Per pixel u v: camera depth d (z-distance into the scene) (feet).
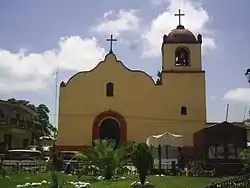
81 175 86.99
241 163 94.99
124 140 139.44
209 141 105.29
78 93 142.82
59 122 141.18
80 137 140.26
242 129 104.83
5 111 181.47
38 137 231.91
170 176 90.58
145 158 58.54
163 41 145.07
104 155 83.05
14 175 85.25
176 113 140.67
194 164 100.32
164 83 142.51
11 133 174.19
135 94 142.61
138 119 141.28
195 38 144.66
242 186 49.60
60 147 139.44
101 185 69.00
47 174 87.76
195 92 141.38
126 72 143.64
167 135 106.01
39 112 253.03
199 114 140.05
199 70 142.41
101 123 141.28
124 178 82.43
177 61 145.48
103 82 143.33
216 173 94.32
